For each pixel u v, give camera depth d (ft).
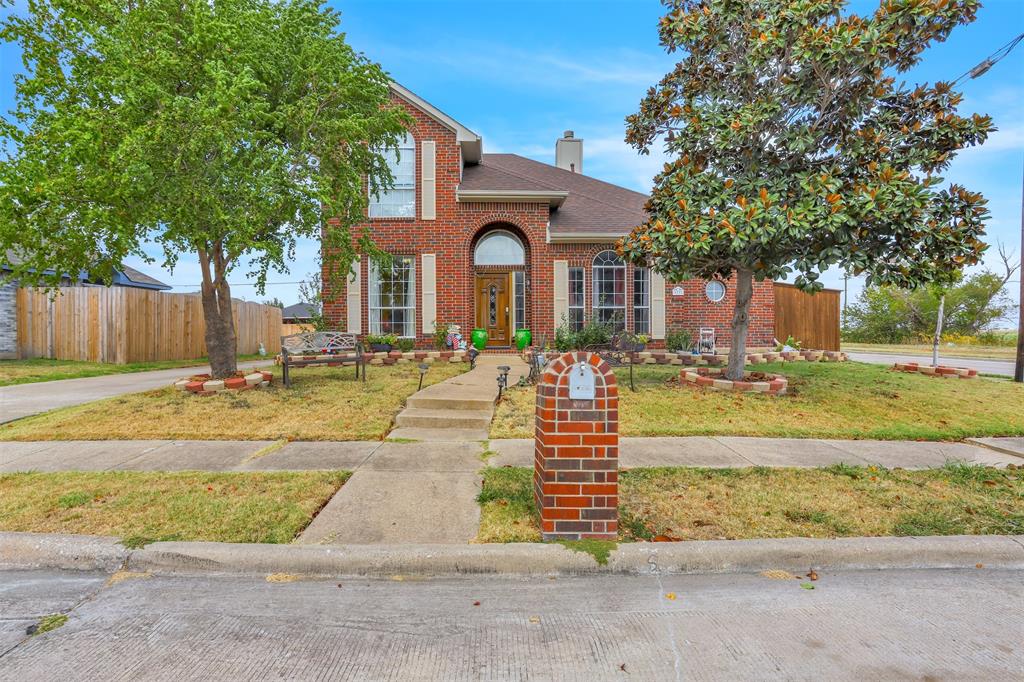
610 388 11.41
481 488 14.61
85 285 55.62
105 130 22.06
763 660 7.98
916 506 13.42
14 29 23.15
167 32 22.80
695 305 47.01
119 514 12.64
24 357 48.16
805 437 20.49
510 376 31.37
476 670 7.73
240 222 22.50
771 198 22.86
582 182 59.82
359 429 20.66
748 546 11.04
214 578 10.54
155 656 8.05
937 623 9.05
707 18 25.99
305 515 12.64
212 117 21.24
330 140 26.89
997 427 21.89
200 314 55.67
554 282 45.68
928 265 22.74
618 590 10.12
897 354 72.84
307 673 7.67
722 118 25.21
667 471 15.98
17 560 10.95
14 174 21.24
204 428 20.71
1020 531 12.01
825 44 21.86
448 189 44.78
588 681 7.49
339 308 44.11
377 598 9.80
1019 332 37.81
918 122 24.23
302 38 27.35
